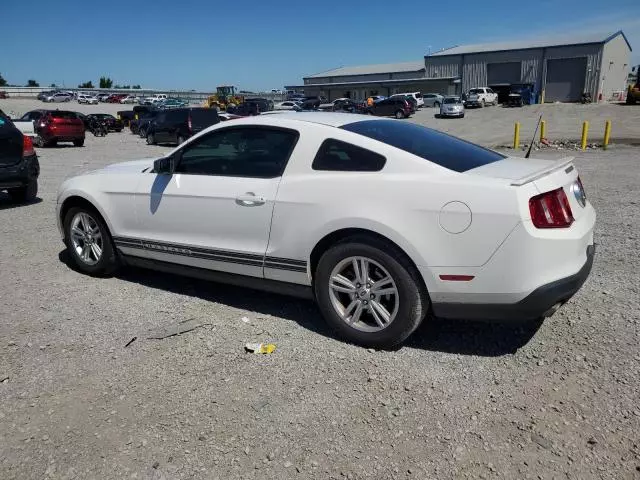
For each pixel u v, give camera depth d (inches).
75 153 805.9
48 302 181.9
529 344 146.7
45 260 230.4
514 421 113.3
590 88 2219.5
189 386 128.8
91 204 199.8
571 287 129.4
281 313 170.9
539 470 99.3
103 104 2923.2
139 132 1240.2
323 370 135.1
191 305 178.4
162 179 179.2
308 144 152.0
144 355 144.2
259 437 110.0
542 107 1910.7
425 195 132.5
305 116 165.9
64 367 138.3
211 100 2513.5
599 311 165.6
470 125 1387.8
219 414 117.7
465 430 110.9
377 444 107.3
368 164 142.9
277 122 160.2
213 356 143.1
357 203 139.7
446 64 2628.0
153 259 187.2
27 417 117.5
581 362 136.0
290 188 151.2
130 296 187.3
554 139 894.4
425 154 143.9
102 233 199.3
